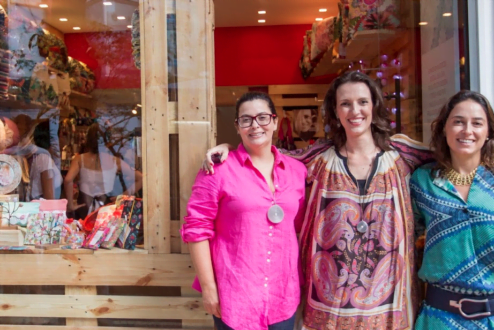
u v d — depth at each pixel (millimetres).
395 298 1556
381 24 2611
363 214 1591
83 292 1953
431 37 2309
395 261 1565
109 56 2275
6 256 1970
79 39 2461
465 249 1495
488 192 1510
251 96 1560
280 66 3703
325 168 1678
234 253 1489
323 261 1612
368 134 1675
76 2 2287
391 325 1546
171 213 1936
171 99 1939
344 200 1606
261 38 3674
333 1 3094
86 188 2125
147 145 1942
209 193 1505
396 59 2721
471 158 1558
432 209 1570
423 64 2416
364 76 1657
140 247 1943
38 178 2160
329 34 3160
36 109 2365
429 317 1563
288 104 3701
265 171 1578
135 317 1939
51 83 2408
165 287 1935
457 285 1507
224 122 2775
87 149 2188
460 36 2002
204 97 1928
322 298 1596
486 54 1915
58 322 1969
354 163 1655
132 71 2145
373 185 1604
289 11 3305
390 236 1571
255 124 1521
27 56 2336
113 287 1949
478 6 1904
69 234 1987
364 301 1546
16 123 2277
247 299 1464
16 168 2146
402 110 2648
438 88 2234
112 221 1983
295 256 1570
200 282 1504
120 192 2098
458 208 1524
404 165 1681
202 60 1925
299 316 1704
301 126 3568
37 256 1963
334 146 1739
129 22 2211
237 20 3496
